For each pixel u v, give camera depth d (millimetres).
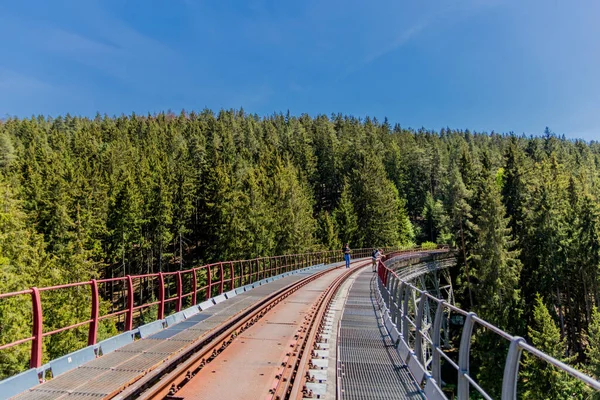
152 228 62562
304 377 7195
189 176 74688
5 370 21422
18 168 65125
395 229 91625
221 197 64312
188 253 72875
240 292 18922
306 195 91562
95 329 8094
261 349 9258
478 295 35750
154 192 62625
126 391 5863
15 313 22375
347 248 37906
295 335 10766
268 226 62094
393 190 108375
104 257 53562
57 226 40938
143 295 55438
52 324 27453
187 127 147625
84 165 72812
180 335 9961
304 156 118188
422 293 7242
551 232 39469
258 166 95500
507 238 36969
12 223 26703
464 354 4441
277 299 17297
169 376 6566
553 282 38500
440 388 5312
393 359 8156
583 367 26594
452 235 62375
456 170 101250
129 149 100000
